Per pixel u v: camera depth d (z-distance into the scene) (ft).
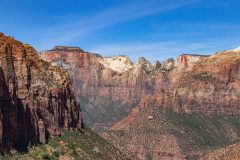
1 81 531.50
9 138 547.49
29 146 582.35
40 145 609.01
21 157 552.82
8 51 577.02
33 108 606.14
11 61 574.97
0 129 520.83
